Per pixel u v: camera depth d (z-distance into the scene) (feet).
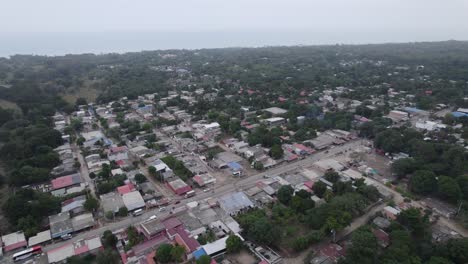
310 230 271.69
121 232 273.13
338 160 422.41
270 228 250.57
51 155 404.16
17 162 390.21
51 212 302.45
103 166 384.06
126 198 320.29
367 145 475.31
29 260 244.42
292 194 319.88
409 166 362.33
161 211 309.01
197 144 477.77
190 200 329.11
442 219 291.17
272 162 411.95
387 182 353.10
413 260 217.15
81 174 390.63
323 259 233.76
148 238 260.62
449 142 451.94
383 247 242.99
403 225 267.80
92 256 244.42
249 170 400.26
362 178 347.36
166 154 439.63
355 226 277.64
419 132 474.08
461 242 227.40
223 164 404.98
